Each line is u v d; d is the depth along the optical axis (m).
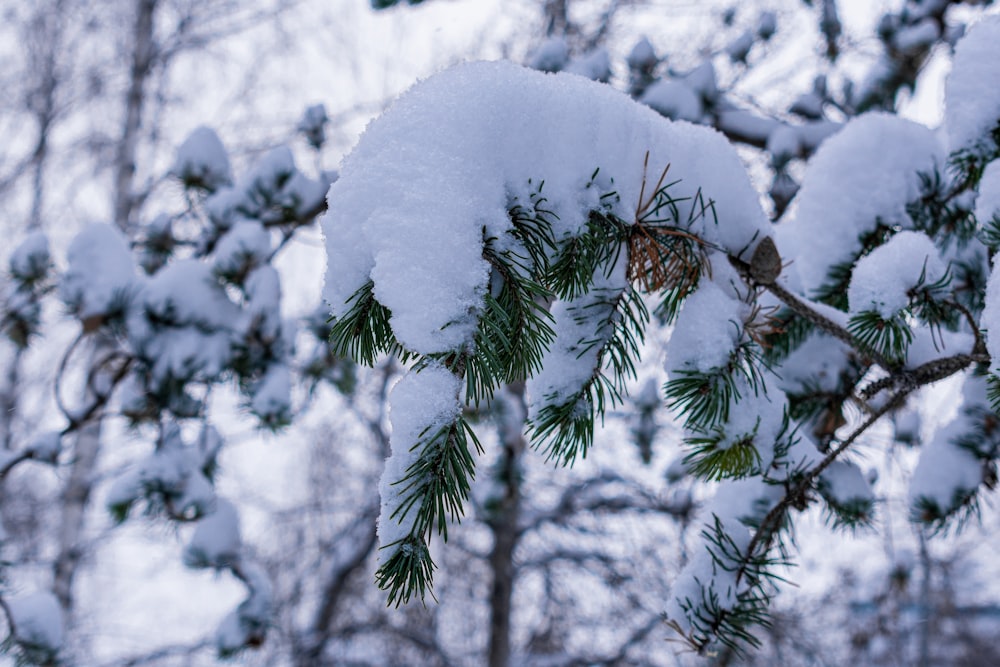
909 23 2.03
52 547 4.21
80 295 1.74
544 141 0.84
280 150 1.96
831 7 2.44
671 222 0.92
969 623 4.48
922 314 1.01
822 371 1.16
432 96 0.83
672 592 1.05
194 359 1.77
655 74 2.08
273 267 1.86
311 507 4.16
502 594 3.51
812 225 1.18
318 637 3.82
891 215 1.16
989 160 1.05
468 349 0.77
